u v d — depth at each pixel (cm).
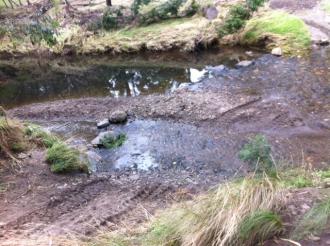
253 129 700
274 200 313
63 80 1099
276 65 929
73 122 818
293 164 579
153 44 1155
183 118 768
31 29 1295
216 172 602
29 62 1255
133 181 587
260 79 876
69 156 605
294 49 979
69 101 916
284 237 285
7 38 1330
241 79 891
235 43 1088
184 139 705
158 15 1230
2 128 627
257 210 299
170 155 665
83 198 530
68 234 417
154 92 926
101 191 552
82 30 1273
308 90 797
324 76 843
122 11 1287
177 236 302
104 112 840
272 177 359
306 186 387
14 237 415
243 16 1095
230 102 792
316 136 655
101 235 378
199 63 1056
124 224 434
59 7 1359
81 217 473
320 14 1097
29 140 645
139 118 795
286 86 826
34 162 598
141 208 491
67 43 1252
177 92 877
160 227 331
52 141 659
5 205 502
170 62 1098
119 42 1199
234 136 690
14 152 616
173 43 1138
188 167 626
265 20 1090
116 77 1065
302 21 1058
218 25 1118
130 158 670
